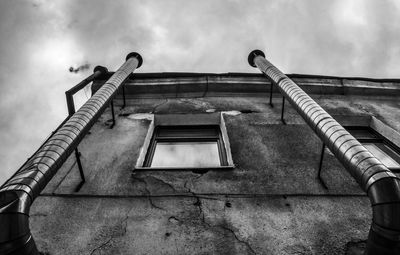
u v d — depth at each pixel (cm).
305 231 286
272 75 525
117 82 494
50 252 263
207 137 493
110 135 454
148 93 604
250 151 413
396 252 204
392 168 395
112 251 263
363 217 306
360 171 244
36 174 247
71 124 328
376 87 632
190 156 439
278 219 298
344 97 627
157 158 434
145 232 281
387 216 207
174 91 608
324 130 314
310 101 376
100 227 287
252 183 348
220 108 545
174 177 356
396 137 484
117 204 314
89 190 335
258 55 673
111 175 362
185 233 280
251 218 298
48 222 292
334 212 310
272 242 273
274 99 591
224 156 436
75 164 383
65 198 322
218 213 304
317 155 409
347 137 283
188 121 528
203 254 261
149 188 338
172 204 315
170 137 496
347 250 270
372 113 557
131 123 492
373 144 500
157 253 261
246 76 630
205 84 605
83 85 529
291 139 445
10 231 200
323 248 270
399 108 591
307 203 321
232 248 266
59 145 289
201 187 340
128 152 410
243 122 491
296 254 263
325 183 353
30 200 229
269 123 489
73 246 268
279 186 345
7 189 227
